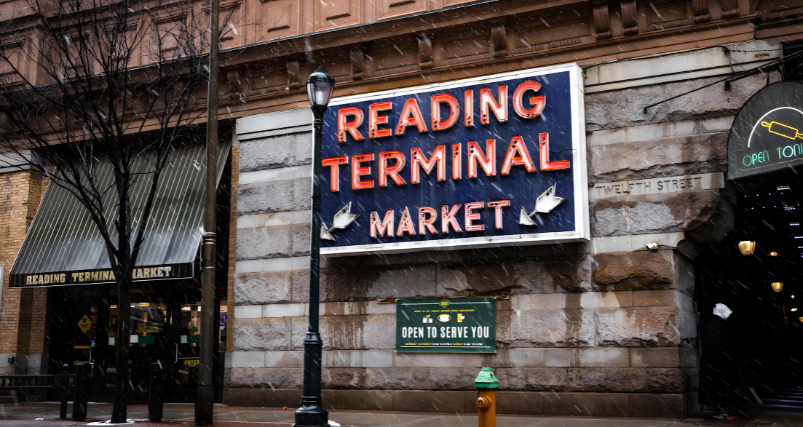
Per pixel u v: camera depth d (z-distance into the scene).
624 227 12.83
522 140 13.34
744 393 13.89
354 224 14.60
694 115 12.69
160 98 17.22
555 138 13.09
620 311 12.58
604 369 12.52
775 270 21.45
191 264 15.58
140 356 17.53
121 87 17.44
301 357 15.18
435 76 14.85
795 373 22.84
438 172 13.95
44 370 18.36
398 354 14.24
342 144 15.02
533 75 13.47
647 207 12.73
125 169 12.88
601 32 13.49
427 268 14.31
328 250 14.70
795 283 23.67
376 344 14.47
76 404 12.74
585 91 13.58
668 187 12.66
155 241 16.38
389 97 14.70
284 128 16.27
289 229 15.80
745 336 16.50
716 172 12.36
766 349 18.56
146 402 16.72
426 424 11.26
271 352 15.51
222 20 17.14
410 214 14.11
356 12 15.91
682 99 12.80
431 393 13.80
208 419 11.44
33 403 17.64
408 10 15.37
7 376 13.73
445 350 13.81
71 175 18.55
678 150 12.67
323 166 15.11
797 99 10.96
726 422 11.08
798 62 12.23
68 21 17.23
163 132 13.70
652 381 12.12
